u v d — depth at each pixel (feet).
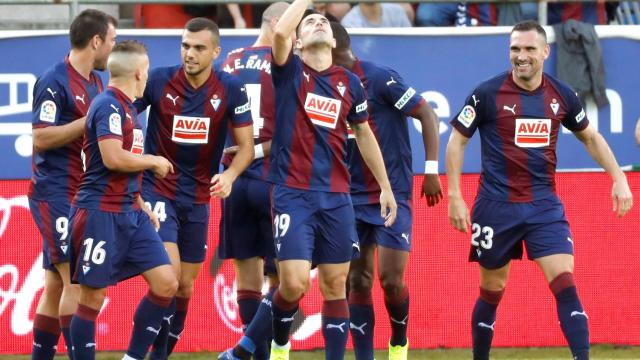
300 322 98.78
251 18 124.77
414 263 99.86
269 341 85.92
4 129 102.99
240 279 86.99
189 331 98.68
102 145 72.08
